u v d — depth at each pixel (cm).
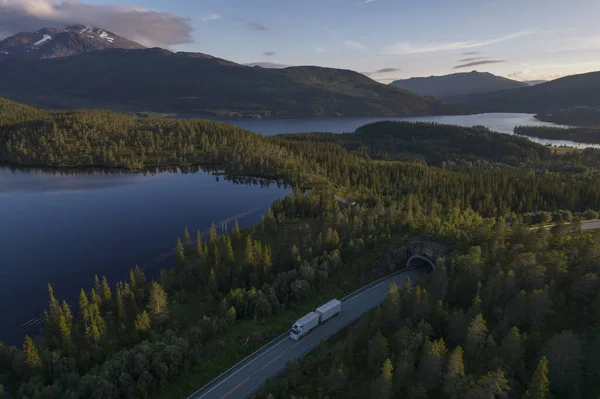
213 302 12131
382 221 16500
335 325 10750
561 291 9794
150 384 8738
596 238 11394
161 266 17250
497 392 6688
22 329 12962
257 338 10488
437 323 9144
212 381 8762
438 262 10888
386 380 7094
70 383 8494
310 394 8044
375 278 13825
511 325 8781
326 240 14825
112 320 11219
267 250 13800
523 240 12912
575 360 7100
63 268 16975
